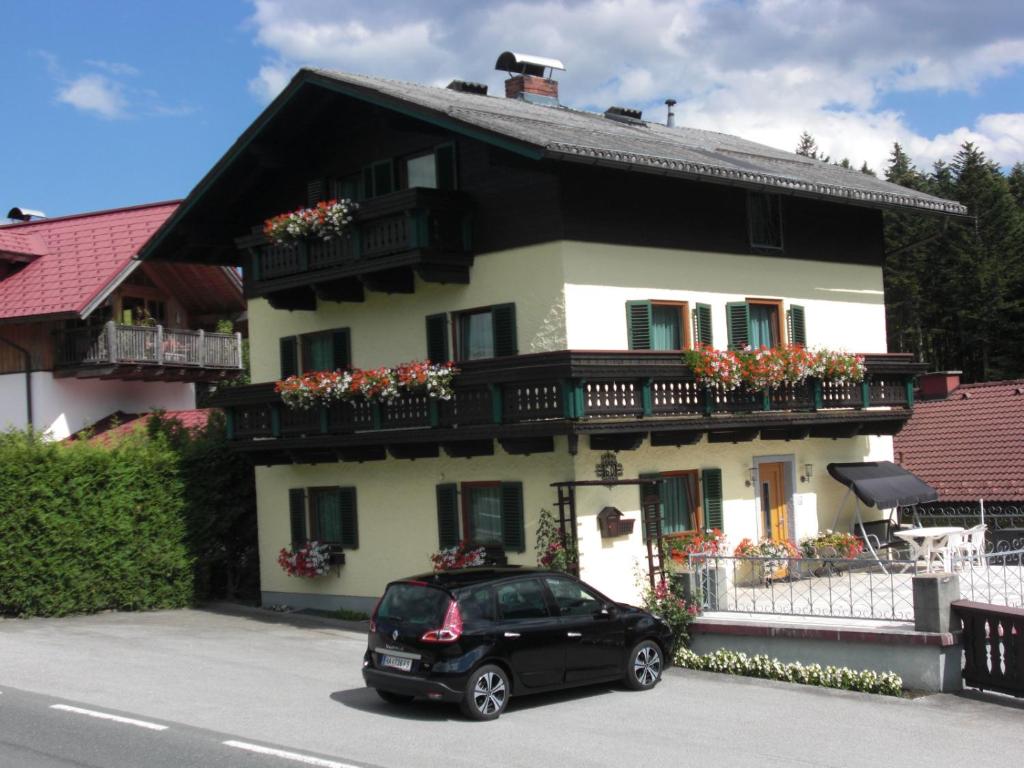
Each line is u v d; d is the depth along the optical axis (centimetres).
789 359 1966
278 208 2272
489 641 1277
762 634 1608
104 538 2172
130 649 1725
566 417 1656
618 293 1850
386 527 2073
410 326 2019
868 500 2122
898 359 2255
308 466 2245
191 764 1029
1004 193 5334
